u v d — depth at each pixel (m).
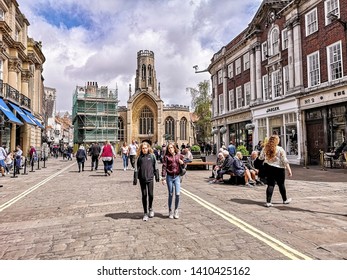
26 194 9.18
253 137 23.97
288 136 19.89
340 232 4.74
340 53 15.79
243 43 25.73
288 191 8.80
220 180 11.02
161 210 6.57
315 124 17.69
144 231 4.95
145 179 5.78
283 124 20.42
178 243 4.32
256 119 23.64
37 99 29.92
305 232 4.75
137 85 67.06
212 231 4.88
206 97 46.84
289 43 19.62
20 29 24.61
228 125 29.58
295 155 19.11
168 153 5.99
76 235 4.82
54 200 8.03
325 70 16.83
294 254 3.83
